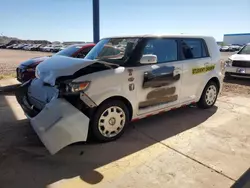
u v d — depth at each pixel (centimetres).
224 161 329
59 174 296
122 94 379
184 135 413
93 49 486
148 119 490
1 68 1373
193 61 486
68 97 343
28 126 442
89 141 383
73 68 345
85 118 336
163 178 289
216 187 273
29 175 293
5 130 424
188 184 278
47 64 401
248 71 877
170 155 344
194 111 545
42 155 340
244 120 491
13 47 5566
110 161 327
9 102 607
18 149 356
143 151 355
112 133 386
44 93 385
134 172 302
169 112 536
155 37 433
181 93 473
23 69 720
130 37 437
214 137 406
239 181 284
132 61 397
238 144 381
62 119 320
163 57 440
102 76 357
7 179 284
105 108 369
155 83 418
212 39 553
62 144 318
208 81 536
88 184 277
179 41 472
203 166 316
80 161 326
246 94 723
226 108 572
